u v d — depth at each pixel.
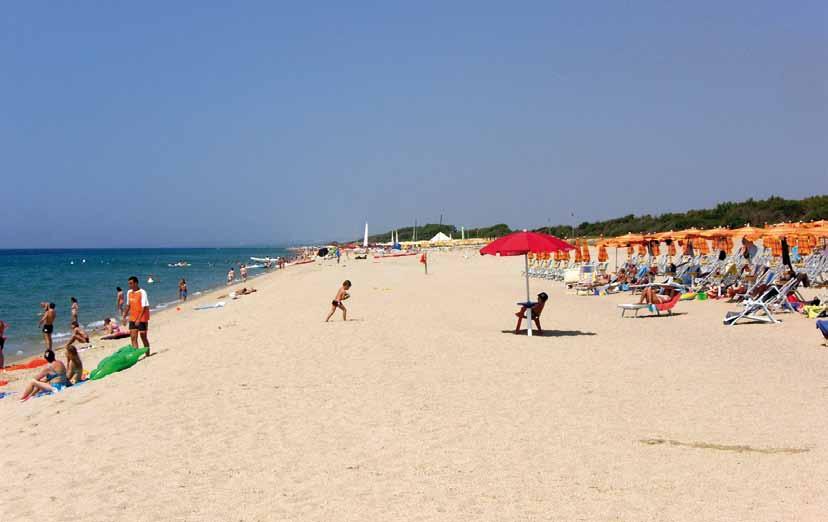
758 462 5.58
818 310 14.73
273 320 17.11
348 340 12.83
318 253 106.62
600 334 13.47
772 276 16.91
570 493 4.99
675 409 7.36
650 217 81.69
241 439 6.68
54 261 116.88
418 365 10.16
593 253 53.28
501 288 27.98
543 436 6.44
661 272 27.41
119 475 5.83
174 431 7.07
